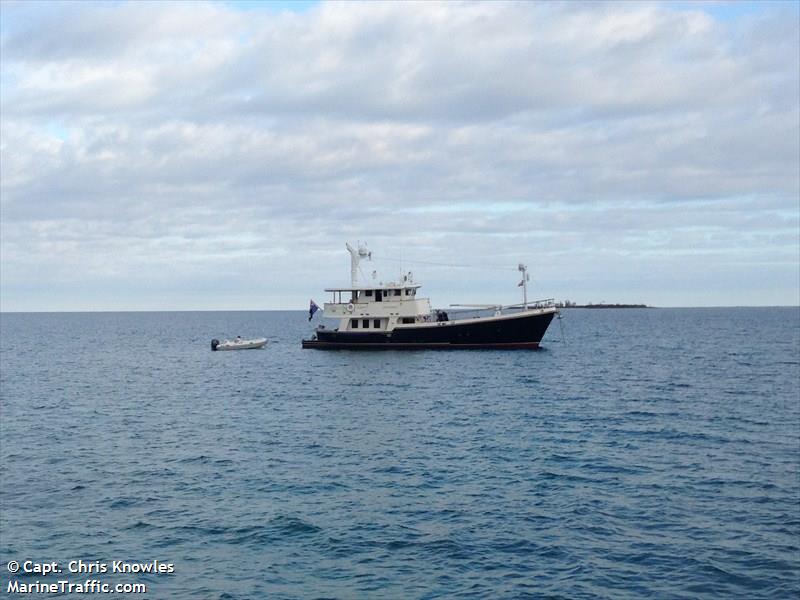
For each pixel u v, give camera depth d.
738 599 21.17
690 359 97.75
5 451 40.81
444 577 22.89
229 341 133.62
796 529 26.44
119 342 165.50
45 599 21.56
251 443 42.72
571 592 21.72
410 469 35.75
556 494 31.02
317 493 31.66
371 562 24.06
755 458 37.34
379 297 99.75
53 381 80.38
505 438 43.09
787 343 129.75
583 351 112.06
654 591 21.72
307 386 71.88
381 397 62.53
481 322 97.62
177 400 63.19
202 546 25.53
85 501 30.73
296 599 21.48
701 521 27.42
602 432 44.69
